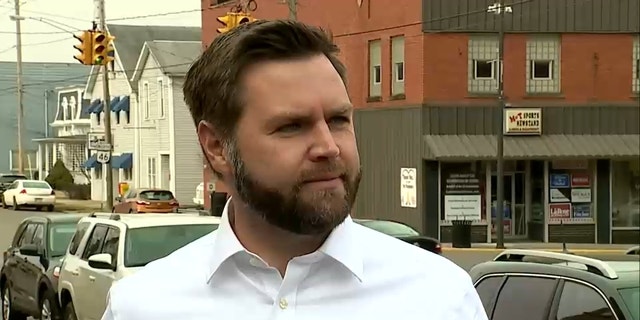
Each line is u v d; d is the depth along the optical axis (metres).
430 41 26.03
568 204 27.19
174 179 45.41
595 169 27.28
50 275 11.26
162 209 34.03
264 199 2.11
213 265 2.23
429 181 26.31
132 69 50.81
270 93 2.10
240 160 2.14
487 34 26.36
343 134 2.16
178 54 46.50
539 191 27.11
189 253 2.39
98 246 10.02
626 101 27.20
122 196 40.00
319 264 2.20
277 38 2.12
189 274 2.30
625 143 26.84
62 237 12.27
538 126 26.58
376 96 28.19
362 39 28.62
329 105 2.11
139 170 49.28
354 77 29.00
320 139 2.09
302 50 2.15
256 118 2.11
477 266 5.79
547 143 26.53
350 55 29.19
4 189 49.75
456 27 26.14
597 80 27.06
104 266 9.21
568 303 4.94
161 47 47.12
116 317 2.33
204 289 2.25
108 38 24.30
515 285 5.33
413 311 2.20
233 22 19.78
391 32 27.30
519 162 26.97
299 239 2.20
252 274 2.23
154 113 47.47
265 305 2.20
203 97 2.25
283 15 32.06
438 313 2.22
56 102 77.25
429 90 26.05
